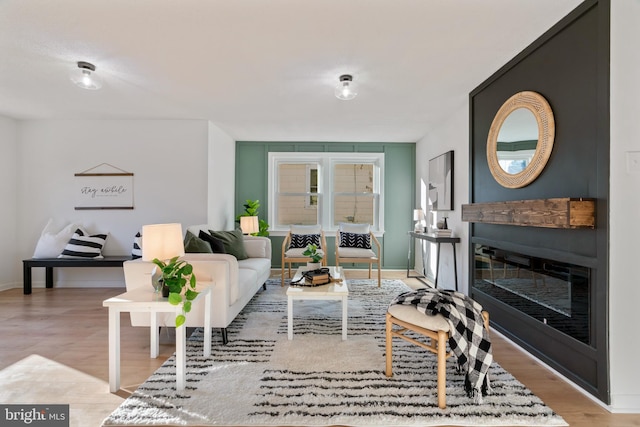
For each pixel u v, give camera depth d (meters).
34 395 1.74
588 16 1.76
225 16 1.90
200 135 4.20
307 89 3.08
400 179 5.49
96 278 4.21
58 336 2.54
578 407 1.66
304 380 1.87
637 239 1.61
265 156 5.48
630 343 1.62
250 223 4.33
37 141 4.16
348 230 4.86
